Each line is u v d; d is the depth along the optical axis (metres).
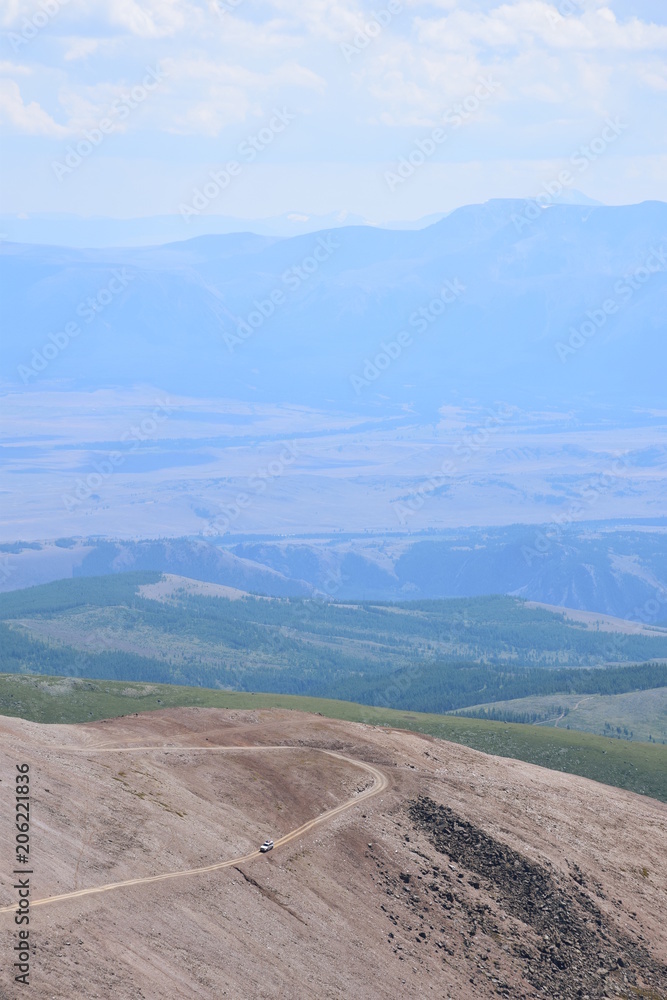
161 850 155.50
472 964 166.12
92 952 129.12
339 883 168.12
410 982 155.38
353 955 154.38
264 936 148.25
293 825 179.62
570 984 172.62
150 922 139.50
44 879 138.50
